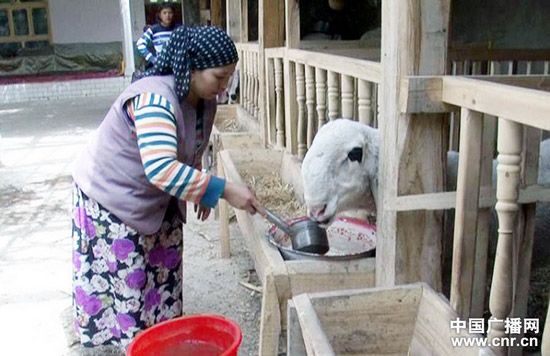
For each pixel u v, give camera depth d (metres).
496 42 4.37
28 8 14.83
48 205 5.03
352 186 2.04
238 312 2.94
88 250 2.17
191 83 1.96
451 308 1.58
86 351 2.63
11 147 7.84
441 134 1.84
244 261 3.61
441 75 1.76
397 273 1.91
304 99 3.29
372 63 2.18
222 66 1.95
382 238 1.95
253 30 6.39
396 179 1.83
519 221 1.91
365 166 2.06
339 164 2.03
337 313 1.66
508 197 1.47
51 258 3.76
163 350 1.89
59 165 6.65
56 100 13.62
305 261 1.96
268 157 3.58
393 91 1.80
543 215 2.60
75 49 15.06
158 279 2.28
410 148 1.82
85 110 11.66
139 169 2.05
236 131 5.14
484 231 1.88
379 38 4.75
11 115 11.20
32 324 2.87
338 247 2.37
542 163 2.32
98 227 2.12
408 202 1.84
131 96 1.94
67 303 3.09
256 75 4.87
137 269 2.14
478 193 1.68
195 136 2.09
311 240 2.04
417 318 1.70
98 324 2.23
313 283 1.94
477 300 1.93
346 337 1.68
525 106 1.33
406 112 1.75
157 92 1.91
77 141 8.21
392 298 1.68
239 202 1.95
